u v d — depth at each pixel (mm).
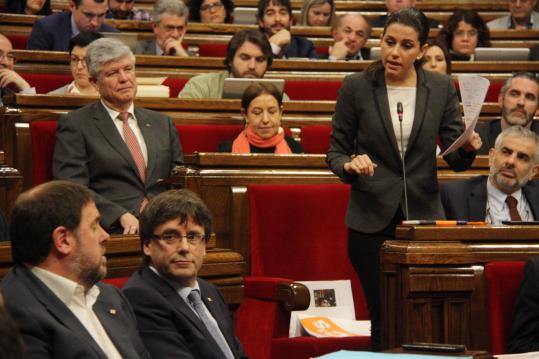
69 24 11531
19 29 12406
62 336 4066
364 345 6770
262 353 6574
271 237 7348
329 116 9414
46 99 8250
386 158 6195
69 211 4238
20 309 4070
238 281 5918
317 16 13922
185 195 5117
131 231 6914
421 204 6238
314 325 7016
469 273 5809
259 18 12531
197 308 5160
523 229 5938
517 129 7129
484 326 5848
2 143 8188
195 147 8586
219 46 12844
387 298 5906
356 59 12656
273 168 7523
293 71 11352
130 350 4418
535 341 5574
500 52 12430
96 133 7551
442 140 6363
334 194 7539
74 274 4285
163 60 10977
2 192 6902
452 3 16094
